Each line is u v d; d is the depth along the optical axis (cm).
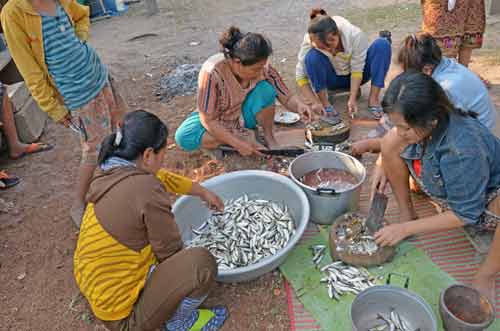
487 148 223
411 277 264
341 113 450
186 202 297
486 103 280
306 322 249
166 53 648
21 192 383
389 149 269
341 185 315
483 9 426
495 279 259
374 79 429
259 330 249
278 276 279
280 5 807
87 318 267
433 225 245
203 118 354
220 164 388
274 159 384
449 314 215
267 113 377
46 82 299
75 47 295
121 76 583
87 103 307
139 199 201
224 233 293
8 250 322
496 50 527
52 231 337
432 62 279
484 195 229
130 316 221
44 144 444
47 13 280
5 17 273
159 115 482
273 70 371
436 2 419
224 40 311
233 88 349
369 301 235
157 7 866
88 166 321
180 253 219
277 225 293
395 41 591
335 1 789
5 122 414
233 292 272
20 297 285
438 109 213
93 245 205
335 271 268
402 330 227
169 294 211
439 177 244
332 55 418
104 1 853
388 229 253
